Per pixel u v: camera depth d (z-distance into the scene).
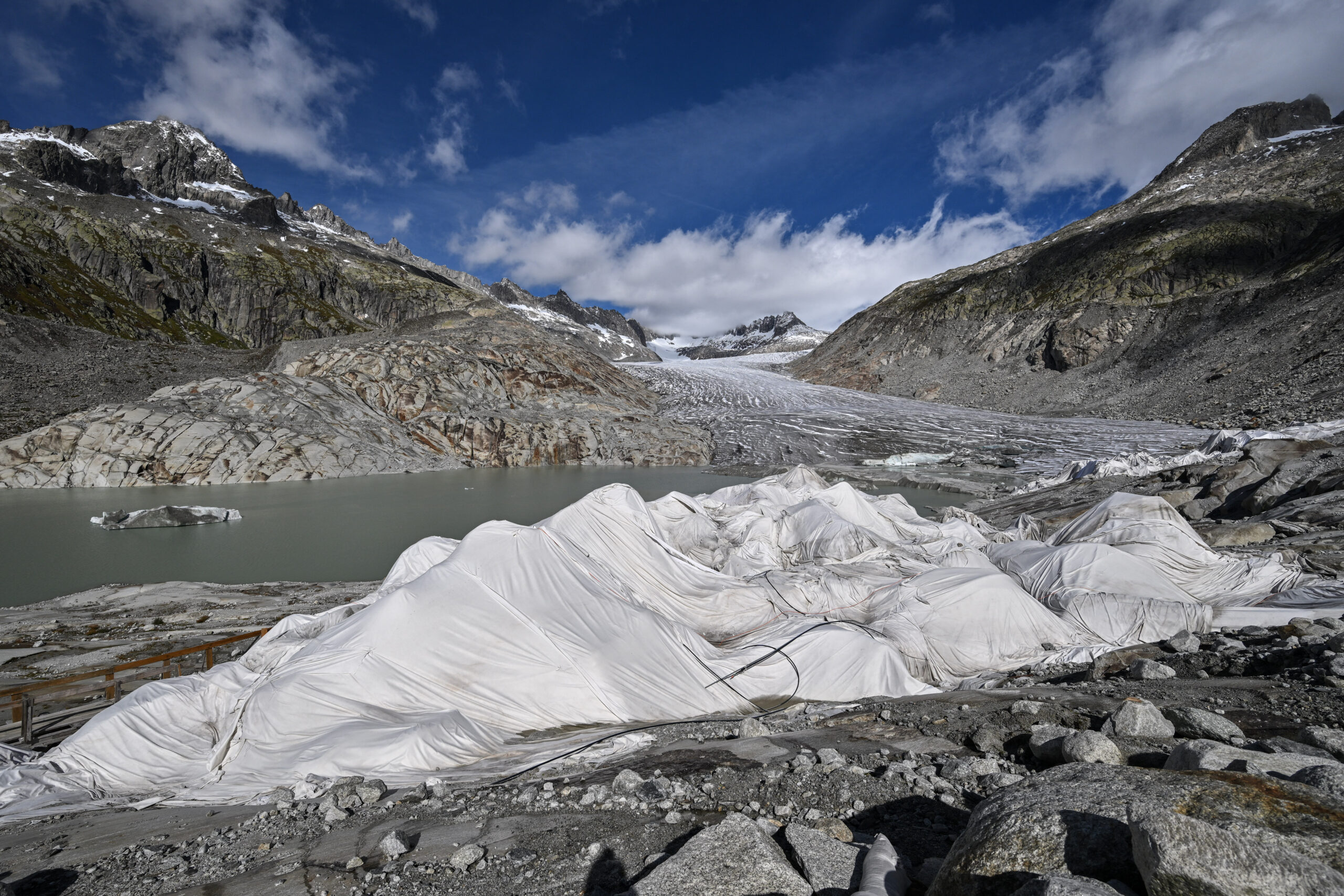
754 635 11.55
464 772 7.14
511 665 9.15
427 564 13.20
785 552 16.22
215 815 6.10
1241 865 2.37
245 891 3.99
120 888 4.26
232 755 8.12
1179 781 2.96
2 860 5.13
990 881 2.79
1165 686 6.86
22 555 25.89
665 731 7.69
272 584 21.23
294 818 5.56
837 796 4.62
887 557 15.05
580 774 6.11
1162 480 25.47
